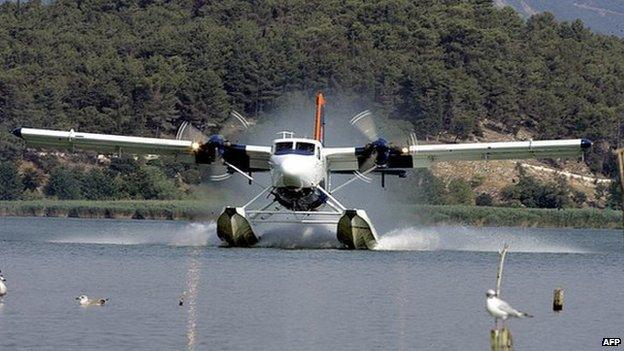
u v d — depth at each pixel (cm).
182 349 8450
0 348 8300
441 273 13650
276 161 16125
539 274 14075
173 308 10281
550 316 10369
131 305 10394
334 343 8812
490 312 7906
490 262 15488
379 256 15725
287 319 9806
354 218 16175
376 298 11225
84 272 13075
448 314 10269
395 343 8850
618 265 16062
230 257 15050
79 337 8762
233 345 8650
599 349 8800
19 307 10131
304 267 13875
